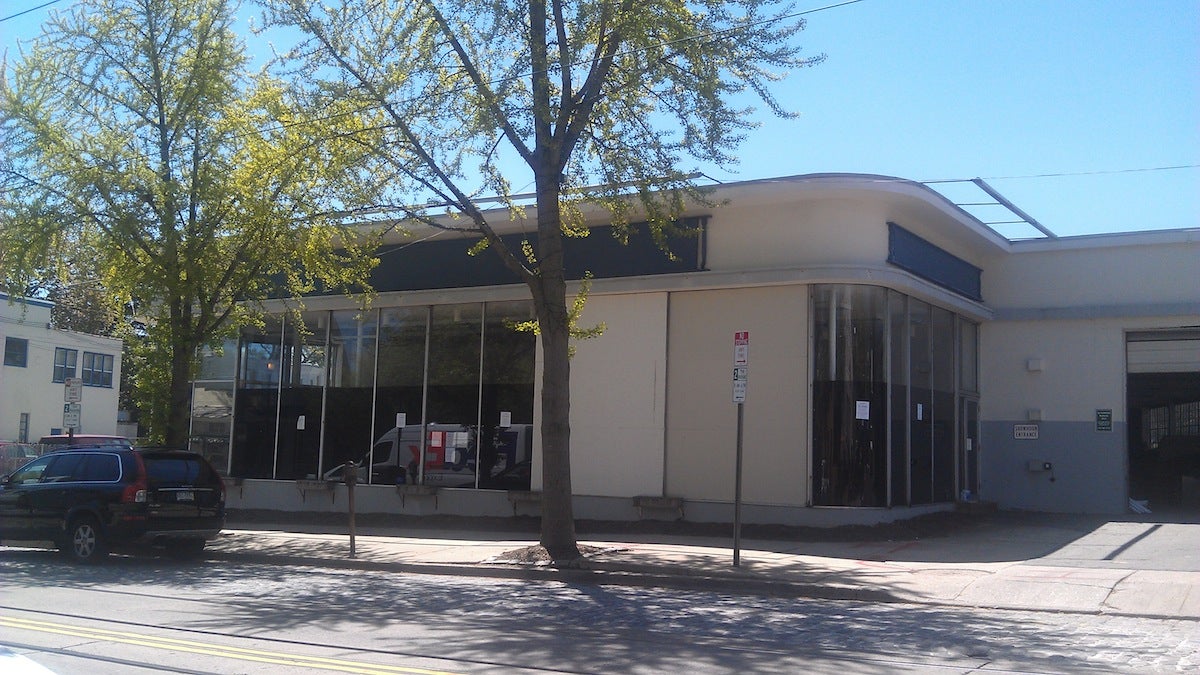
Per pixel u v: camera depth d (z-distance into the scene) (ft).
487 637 33.19
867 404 61.05
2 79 64.49
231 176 64.49
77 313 165.99
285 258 66.95
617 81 52.85
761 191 61.57
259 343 83.46
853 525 59.77
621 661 29.27
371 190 55.47
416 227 73.82
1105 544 55.93
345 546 59.47
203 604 40.27
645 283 65.92
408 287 75.77
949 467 72.38
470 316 73.41
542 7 51.16
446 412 73.51
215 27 67.00
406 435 74.95
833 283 61.46
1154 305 74.02
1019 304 78.54
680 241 65.87
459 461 72.33
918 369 67.56
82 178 62.03
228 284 68.54
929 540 58.23
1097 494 75.36
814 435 61.05
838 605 40.78
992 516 72.43
